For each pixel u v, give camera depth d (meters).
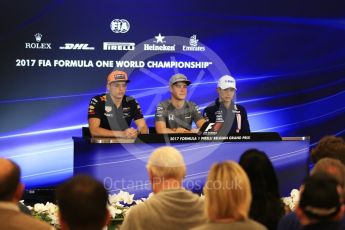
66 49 9.52
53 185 9.48
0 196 3.12
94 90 9.63
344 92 10.54
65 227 2.59
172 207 3.37
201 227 2.83
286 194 6.38
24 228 3.09
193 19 9.93
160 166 3.53
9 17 9.31
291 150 6.41
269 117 10.29
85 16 9.56
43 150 9.47
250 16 10.15
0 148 9.31
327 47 10.48
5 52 9.32
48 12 9.44
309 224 2.87
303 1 10.33
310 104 10.46
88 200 2.53
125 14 9.69
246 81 10.17
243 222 2.82
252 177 3.82
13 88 9.35
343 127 10.54
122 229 3.46
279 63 10.30
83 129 8.21
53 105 9.51
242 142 6.25
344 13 10.50
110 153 5.84
